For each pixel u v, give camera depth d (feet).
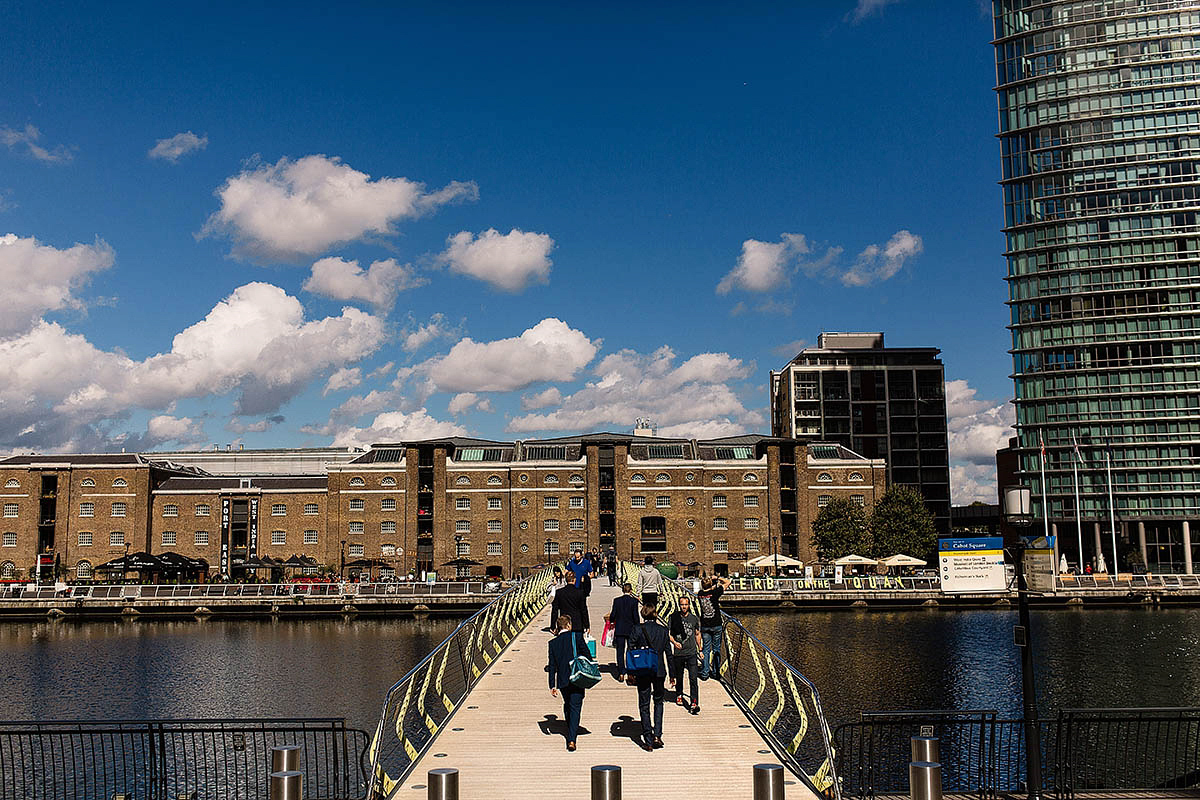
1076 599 283.38
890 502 358.02
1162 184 397.39
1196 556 381.81
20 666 186.39
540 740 63.93
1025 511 62.64
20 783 98.68
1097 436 394.52
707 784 54.29
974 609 277.03
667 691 81.05
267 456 530.68
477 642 89.04
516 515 398.42
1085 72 408.46
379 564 374.63
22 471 395.14
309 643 219.00
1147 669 170.91
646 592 91.71
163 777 69.77
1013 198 417.90
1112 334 397.60
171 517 401.08
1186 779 75.56
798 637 214.48
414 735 63.16
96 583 333.42
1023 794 70.28
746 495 400.67
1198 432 383.86
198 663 188.34
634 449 415.44
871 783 67.77
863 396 534.78
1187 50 400.26
